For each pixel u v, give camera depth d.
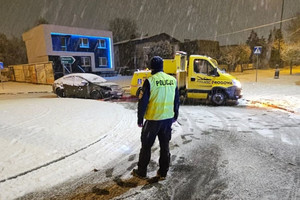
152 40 36.78
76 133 5.00
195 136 5.12
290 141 4.66
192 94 9.44
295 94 10.53
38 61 28.02
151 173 3.36
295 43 24.28
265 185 2.98
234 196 2.75
